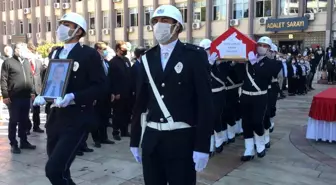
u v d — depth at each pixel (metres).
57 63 3.34
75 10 37.94
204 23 28.77
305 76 16.16
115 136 6.80
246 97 5.45
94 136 6.27
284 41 25.91
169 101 2.58
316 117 6.64
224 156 5.79
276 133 7.59
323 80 21.33
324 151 6.13
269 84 5.76
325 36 23.75
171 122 2.57
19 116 5.83
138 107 2.80
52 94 3.24
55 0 39.72
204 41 5.96
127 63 6.78
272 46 6.25
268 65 5.27
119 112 6.79
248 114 5.49
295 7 24.84
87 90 3.28
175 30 2.58
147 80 2.68
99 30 35.78
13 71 5.68
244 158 5.51
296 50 23.31
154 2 31.20
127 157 5.58
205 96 2.52
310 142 6.79
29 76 5.88
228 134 6.70
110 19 34.69
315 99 6.70
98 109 6.21
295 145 6.54
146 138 2.68
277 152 6.06
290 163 5.41
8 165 5.12
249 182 4.54
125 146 6.30
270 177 4.75
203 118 2.52
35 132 7.51
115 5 34.41
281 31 25.03
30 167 5.03
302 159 5.62
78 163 5.23
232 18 27.38
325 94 7.04
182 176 2.63
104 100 6.28
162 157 2.66
